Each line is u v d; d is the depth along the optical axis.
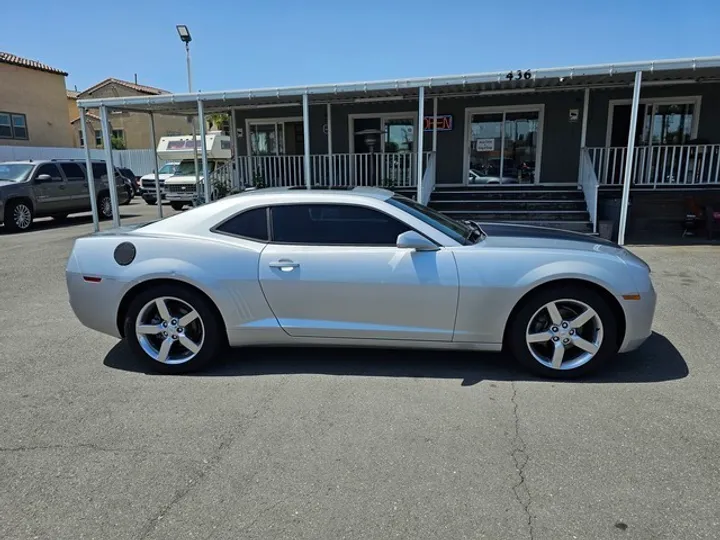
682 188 11.19
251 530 2.24
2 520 2.33
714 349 4.27
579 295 3.62
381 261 3.70
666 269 7.35
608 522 2.25
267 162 14.53
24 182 13.41
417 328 3.75
